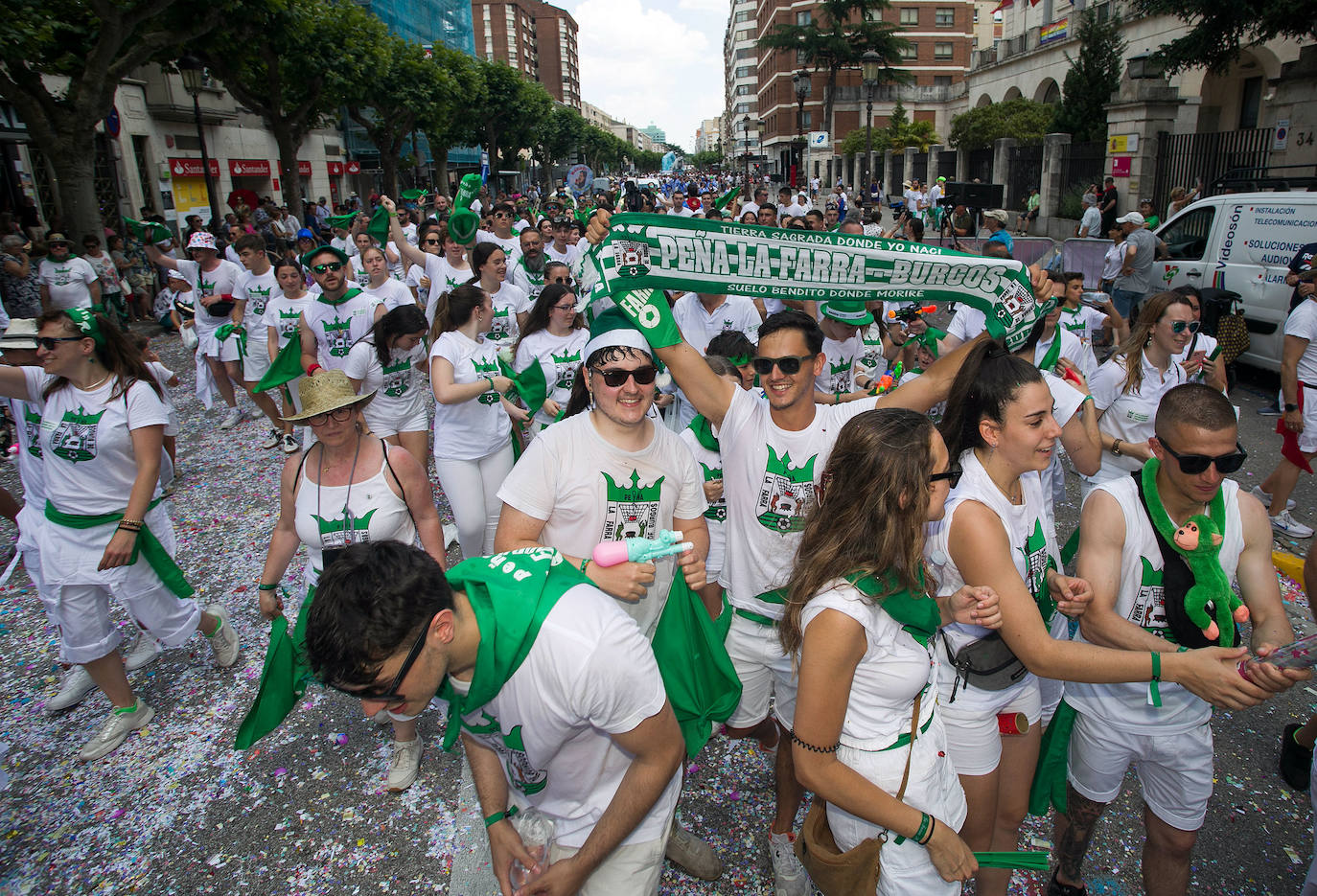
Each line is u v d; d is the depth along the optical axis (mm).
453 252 7785
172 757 3734
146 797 3486
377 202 9406
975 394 2262
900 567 1894
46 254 10711
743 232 2732
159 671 4430
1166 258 10258
